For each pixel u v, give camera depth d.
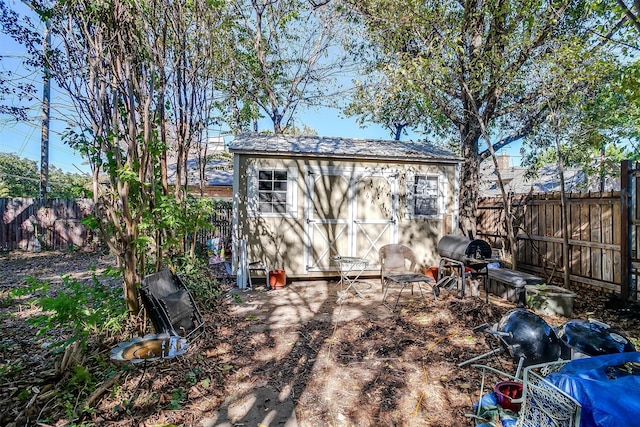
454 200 8.01
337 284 7.06
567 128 7.16
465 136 8.97
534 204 7.21
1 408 2.59
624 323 4.58
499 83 6.59
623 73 5.37
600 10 5.52
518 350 2.71
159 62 4.72
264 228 7.12
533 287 5.23
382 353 3.68
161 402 2.76
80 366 2.89
